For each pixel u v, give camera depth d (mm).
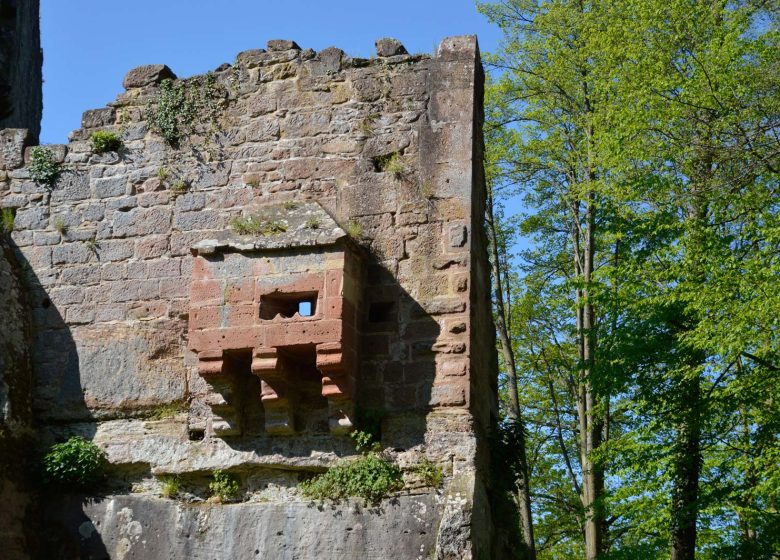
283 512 11523
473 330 12031
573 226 25469
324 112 12820
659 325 18062
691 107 17766
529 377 27156
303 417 11797
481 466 11688
